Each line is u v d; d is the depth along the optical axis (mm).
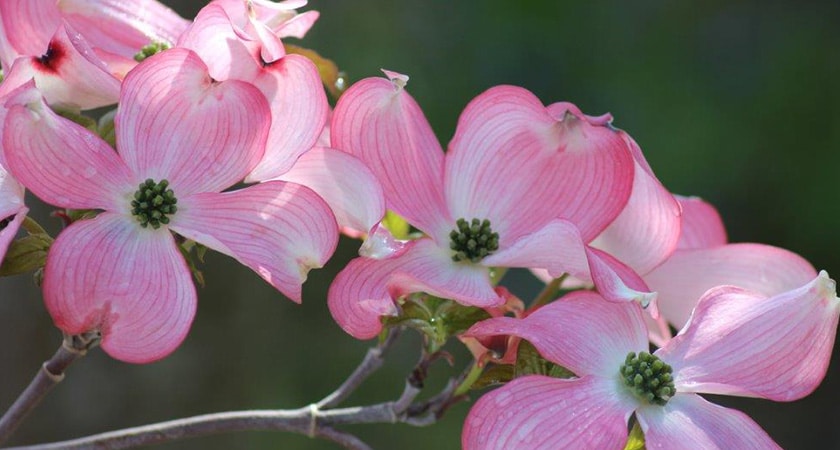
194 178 769
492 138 800
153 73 764
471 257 791
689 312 833
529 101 794
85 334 778
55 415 1465
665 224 807
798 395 770
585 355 767
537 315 770
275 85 778
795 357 771
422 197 798
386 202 792
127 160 765
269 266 759
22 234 1026
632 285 780
